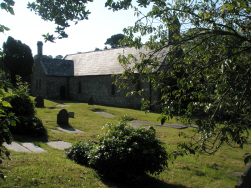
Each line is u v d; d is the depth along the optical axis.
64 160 6.46
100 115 17.72
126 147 5.66
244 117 3.15
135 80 4.41
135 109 23.05
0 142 3.07
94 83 28.69
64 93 32.31
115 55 29.08
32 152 7.02
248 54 4.13
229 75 3.15
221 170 7.29
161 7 4.63
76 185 4.89
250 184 4.61
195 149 3.35
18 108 9.96
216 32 3.87
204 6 4.54
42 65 31.52
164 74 4.45
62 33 4.67
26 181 4.62
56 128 11.71
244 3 3.55
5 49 35.56
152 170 5.86
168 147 9.31
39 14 4.54
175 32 4.95
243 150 9.81
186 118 3.57
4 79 3.13
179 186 5.93
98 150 5.78
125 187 5.49
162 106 3.64
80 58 35.00
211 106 3.14
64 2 4.47
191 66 4.10
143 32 4.62
